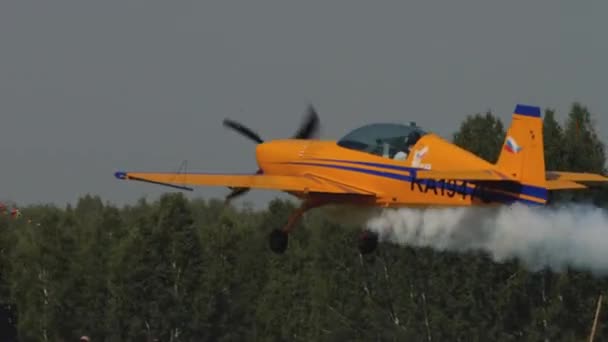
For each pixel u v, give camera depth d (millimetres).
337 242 176125
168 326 186625
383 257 173000
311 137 91750
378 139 77875
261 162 87875
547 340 155375
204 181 79125
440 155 73750
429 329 164125
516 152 70500
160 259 188250
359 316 174125
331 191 78312
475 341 158375
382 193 76938
